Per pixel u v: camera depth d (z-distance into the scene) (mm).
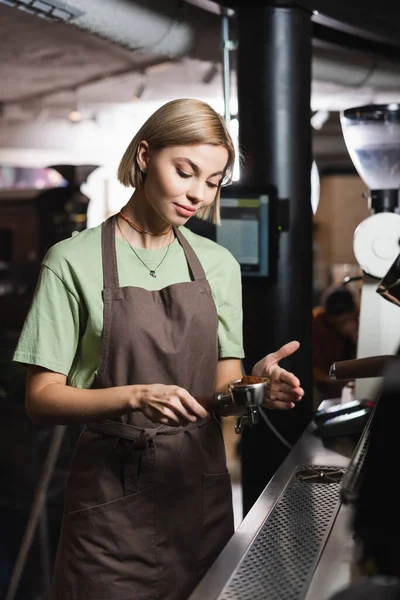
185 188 1592
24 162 8648
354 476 1094
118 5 2775
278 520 1425
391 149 2307
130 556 1637
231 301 1838
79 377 1714
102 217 6707
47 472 3338
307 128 2770
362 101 4949
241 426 1561
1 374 3723
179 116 1563
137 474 1651
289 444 2643
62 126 8266
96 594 1627
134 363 1658
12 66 5656
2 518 3643
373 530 983
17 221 8914
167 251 1761
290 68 2695
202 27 3281
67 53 5172
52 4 2520
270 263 2615
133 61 5438
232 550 1289
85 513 1652
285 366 2721
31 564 3316
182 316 1687
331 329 3609
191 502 1694
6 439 3705
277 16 2664
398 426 990
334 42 3326
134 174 1671
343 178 10031
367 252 2211
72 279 1659
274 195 2588
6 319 4668
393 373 1025
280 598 1106
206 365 1749
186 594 1691
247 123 2715
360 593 883
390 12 3064
